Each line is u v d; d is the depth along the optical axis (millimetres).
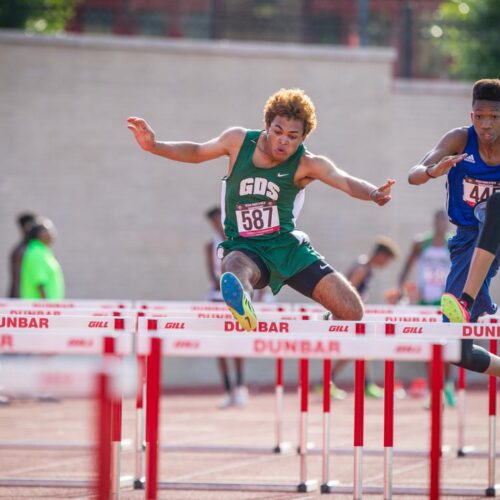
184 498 26922
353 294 22781
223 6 76000
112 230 67500
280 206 22891
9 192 66375
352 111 69750
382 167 70188
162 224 68062
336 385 66562
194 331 21188
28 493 27344
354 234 70125
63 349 17500
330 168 22578
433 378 17594
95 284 67250
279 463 33375
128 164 67625
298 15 76375
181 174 68250
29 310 26625
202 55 68250
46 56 66812
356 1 84312
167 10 90750
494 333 21266
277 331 20969
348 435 41031
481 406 53906
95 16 86500
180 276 68188
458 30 77000
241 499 26812
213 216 52281
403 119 71250
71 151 67000
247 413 50062
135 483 27969
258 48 68688
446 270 51969
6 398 54531
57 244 66875
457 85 71625
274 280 23062
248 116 68625
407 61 76375
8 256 66312
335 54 69562
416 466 32875
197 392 62688
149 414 17750
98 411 14930
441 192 71312
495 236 22109
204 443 38188
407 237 70875
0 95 66312
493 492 27516
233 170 22875
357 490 21234
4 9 84312
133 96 67625
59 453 35125
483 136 22797
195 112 68188
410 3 82688
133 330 21266
